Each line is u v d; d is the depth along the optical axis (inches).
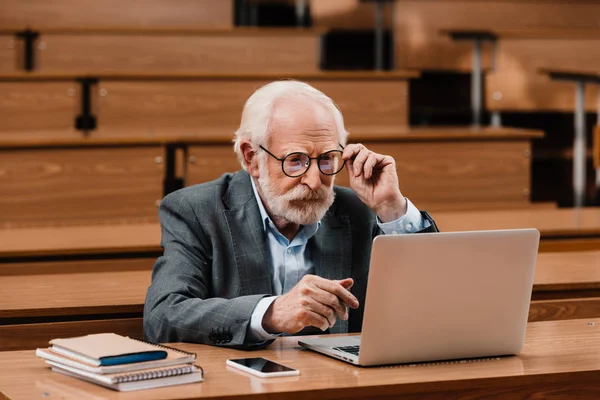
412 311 85.4
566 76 288.0
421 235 83.7
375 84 267.3
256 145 101.3
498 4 320.8
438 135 236.1
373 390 79.9
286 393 77.7
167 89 253.1
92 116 256.7
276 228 106.7
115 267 142.9
